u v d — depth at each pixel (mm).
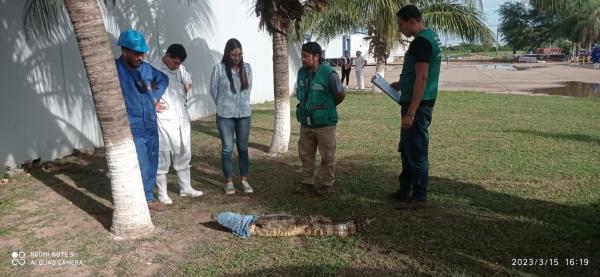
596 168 6539
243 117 5414
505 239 4234
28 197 5582
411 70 4684
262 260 3926
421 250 4039
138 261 3955
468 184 5867
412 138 4773
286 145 7727
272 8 7242
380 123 10445
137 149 4734
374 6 9258
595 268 3711
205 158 7473
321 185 5520
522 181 5980
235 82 5305
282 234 4387
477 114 11781
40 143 7215
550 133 9133
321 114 5180
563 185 5805
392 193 5426
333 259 3914
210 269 3775
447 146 8055
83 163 7234
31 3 6535
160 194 5258
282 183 6055
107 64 4082
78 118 7934
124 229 4391
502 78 26625
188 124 5375
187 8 10773
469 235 4328
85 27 3930
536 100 14766
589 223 4582
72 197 5598
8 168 6668
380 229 4480
